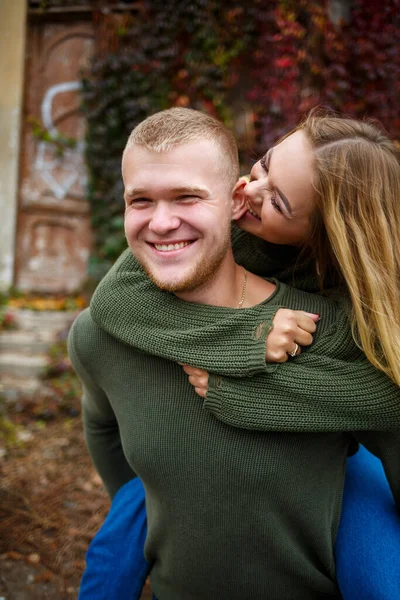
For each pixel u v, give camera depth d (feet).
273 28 14.02
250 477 3.72
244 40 14.32
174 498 3.91
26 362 12.98
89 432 5.08
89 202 16.22
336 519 4.15
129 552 4.56
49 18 15.72
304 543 3.99
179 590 4.20
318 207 3.94
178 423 3.82
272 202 4.07
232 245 4.56
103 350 4.08
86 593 4.53
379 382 3.62
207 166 3.44
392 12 13.46
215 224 3.51
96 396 4.57
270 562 3.93
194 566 4.00
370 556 3.82
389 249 3.77
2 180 15.81
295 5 13.74
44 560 7.41
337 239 3.79
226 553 3.92
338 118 4.17
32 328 14.38
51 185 16.29
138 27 14.96
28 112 16.07
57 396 12.09
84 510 8.51
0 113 15.65
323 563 4.08
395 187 3.87
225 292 3.89
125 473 5.31
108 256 15.85
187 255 3.55
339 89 13.75
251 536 3.85
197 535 3.91
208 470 3.77
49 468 9.70
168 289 3.62
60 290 16.35
